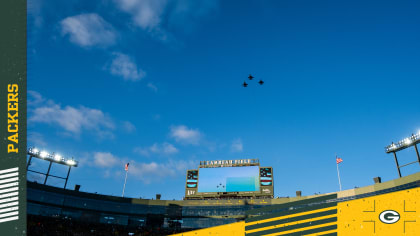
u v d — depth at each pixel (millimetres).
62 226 55469
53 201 57875
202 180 63375
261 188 59719
